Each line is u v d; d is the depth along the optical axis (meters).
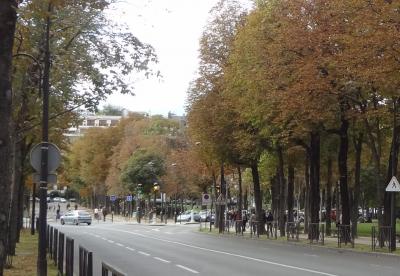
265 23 33.34
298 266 20.19
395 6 24.36
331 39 28.19
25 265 19.69
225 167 54.66
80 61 21.70
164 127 98.00
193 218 84.38
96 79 22.16
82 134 125.56
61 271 16.41
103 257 24.03
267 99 32.31
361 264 21.22
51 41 19.58
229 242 35.91
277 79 31.30
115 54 22.42
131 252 26.92
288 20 30.83
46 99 16.89
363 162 51.91
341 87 29.08
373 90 28.19
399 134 33.03
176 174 84.69
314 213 36.12
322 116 29.69
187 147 84.88
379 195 29.92
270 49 31.25
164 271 18.45
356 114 29.81
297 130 32.16
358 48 25.64
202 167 61.44
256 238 41.00
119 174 93.56
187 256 24.69
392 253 26.19
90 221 68.31
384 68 24.62
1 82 7.26
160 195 98.88
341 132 33.44
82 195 129.12
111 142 108.75
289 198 46.16
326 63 28.31
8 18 7.32
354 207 39.03
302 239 37.91
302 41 29.47
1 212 7.16
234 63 36.34
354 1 25.81
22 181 41.91
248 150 42.28
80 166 112.88
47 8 14.53
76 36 21.25
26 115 21.95
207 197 54.50
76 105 23.17
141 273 17.84
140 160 87.62
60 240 17.17
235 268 19.42
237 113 40.84
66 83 21.84
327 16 28.59
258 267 19.80
